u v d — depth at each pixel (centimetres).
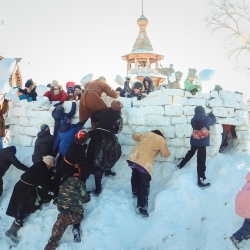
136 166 539
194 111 616
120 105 593
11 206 529
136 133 599
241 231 426
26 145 726
